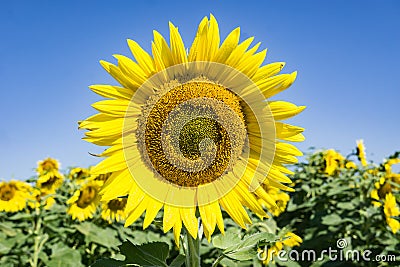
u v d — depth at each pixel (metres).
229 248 0.58
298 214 1.78
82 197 1.49
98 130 0.56
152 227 1.45
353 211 1.50
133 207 0.56
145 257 0.56
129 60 0.57
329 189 1.69
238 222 0.58
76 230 1.51
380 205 1.45
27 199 1.64
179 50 0.58
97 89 0.57
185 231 0.60
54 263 1.29
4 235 1.42
